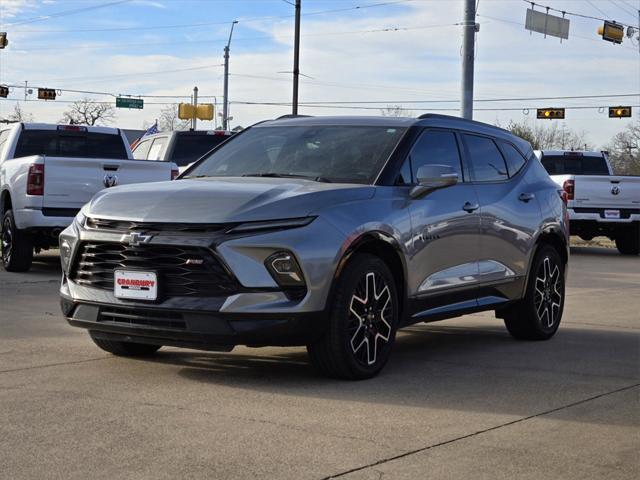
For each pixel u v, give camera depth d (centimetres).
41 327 798
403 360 696
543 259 809
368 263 598
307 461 425
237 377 607
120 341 605
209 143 1722
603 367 677
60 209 1182
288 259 557
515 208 775
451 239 690
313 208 580
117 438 457
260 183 625
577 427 500
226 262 550
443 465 425
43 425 479
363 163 660
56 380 587
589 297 1163
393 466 421
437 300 677
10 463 416
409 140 682
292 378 607
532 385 607
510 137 829
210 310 550
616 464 434
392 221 623
